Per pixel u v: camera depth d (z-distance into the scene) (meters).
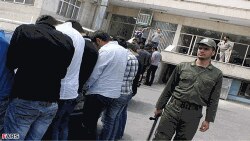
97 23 23.97
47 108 3.11
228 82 19.36
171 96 4.08
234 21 21.30
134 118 7.73
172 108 3.92
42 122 3.18
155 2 22.95
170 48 21.77
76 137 4.99
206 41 3.85
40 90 3.02
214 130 8.73
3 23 5.46
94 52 4.26
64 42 3.16
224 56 20.17
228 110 13.86
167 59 20.80
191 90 3.83
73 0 22.97
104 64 4.40
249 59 21.64
